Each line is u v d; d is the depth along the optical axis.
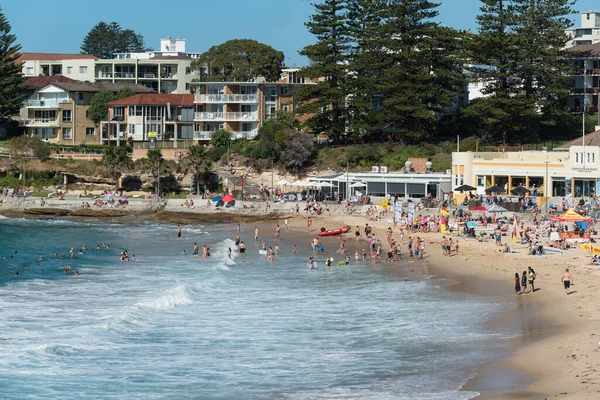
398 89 164.12
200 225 142.62
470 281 84.19
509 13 161.12
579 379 49.34
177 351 60.50
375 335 64.25
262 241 121.31
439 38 163.62
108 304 75.88
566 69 163.50
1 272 93.88
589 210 121.50
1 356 57.97
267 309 74.19
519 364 53.94
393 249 100.44
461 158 144.25
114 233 132.00
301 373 55.09
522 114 156.38
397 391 50.59
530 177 137.38
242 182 164.88
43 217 151.38
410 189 148.75
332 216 139.75
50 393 51.12
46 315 70.88
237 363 57.47
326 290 82.75
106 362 57.56
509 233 112.25
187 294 79.69
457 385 51.06
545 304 70.62
